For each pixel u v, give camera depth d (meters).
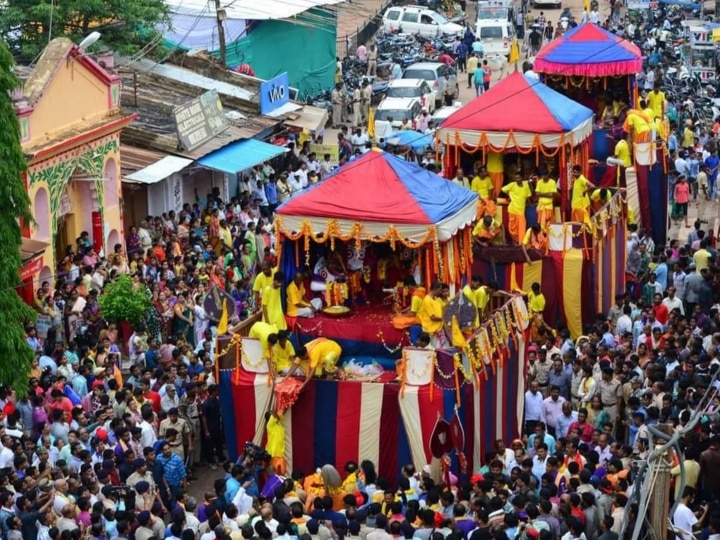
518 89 32.59
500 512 19.44
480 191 31.88
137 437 22.45
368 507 19.97
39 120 31.09
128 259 33.62
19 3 41.00
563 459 21.09
